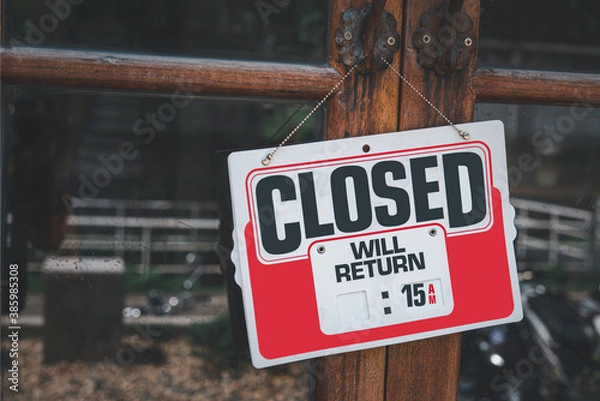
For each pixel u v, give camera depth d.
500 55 1.54
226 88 1.38
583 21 1.56
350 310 1.37
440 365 1.48
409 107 1.42
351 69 1.40
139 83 1.35
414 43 1.41
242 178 1.32
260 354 1.34
